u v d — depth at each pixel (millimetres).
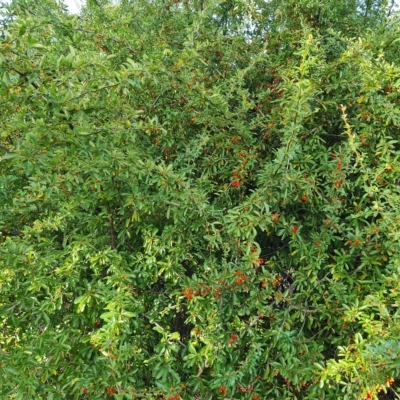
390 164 2254
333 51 3125
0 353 1971
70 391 2156
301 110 2213
